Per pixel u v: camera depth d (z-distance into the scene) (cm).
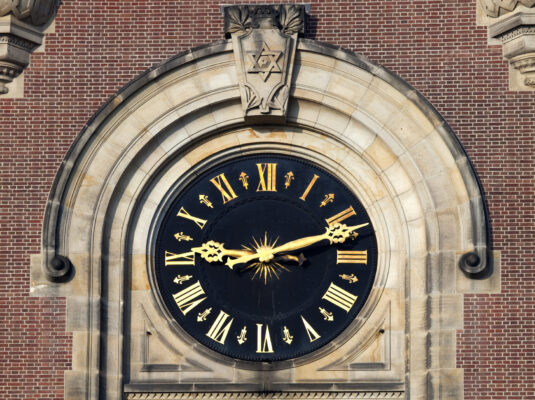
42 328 6975
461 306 6938
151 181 7156
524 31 7062
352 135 7138
